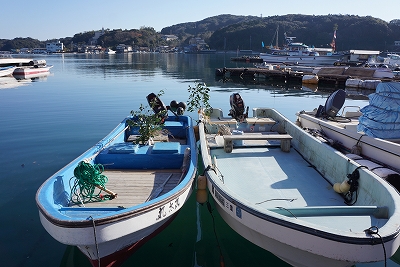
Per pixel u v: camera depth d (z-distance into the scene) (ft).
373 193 15.06
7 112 46.88
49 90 70.90
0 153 29.73
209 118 30.35
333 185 18.13
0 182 23.81
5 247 16.83
